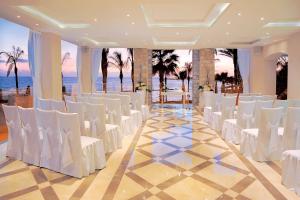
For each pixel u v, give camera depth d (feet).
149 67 42.68
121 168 13.26
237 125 17.83
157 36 29.17
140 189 10.83
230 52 44.83
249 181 11.63
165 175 12.34
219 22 21.52
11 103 28.35
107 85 47.16
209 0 15.33
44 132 12.62
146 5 18.35
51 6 17.20
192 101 42.91
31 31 25.68
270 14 18.93
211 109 24.49
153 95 47.88
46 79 26.22
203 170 12.98
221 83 45.32
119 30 25.17
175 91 41.57
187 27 23.94
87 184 11.33
